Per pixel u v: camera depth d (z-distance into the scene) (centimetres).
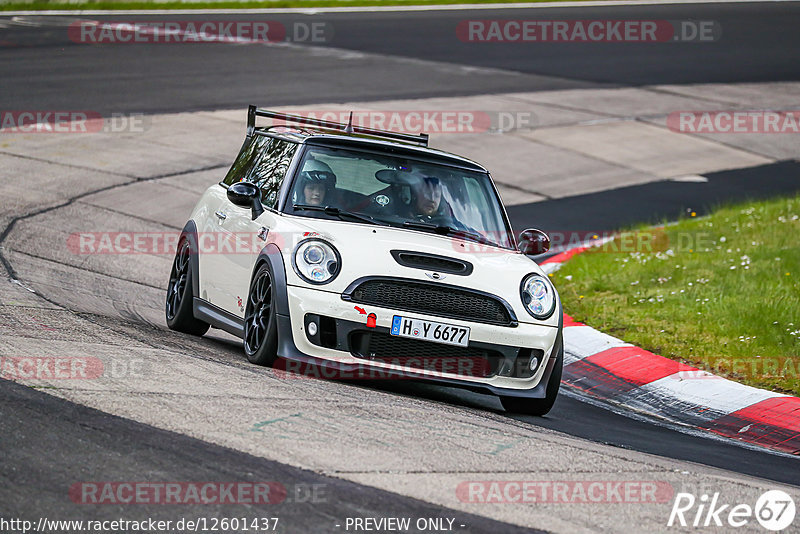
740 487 1848
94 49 9188
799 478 2147
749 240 4806
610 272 4347
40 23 10644
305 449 1697
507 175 6481
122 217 4691
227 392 2012
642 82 9812
